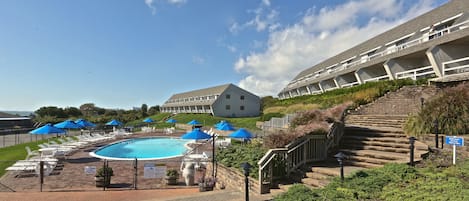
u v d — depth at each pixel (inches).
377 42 1349.7
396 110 689.6
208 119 1907.0
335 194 233.5
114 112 3056.1
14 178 469.1
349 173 302.4
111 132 1467.8
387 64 979.9
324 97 1152.2
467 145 328.2
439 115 383.2
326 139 394.6
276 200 245.0
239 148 509.0
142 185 440.1
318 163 374.6
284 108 1337.4
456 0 914.7
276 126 871.7
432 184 234.5
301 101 1314.0
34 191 399.5
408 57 962.1
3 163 579.2
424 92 679.1
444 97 400.8
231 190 360.5
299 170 355.6
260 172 320.8
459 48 767.7
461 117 371.2
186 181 443.8
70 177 481.7
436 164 303.9
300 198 234.1
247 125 1369.3
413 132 404.2
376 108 738.2
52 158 599.2
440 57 754.8
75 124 941.8
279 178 341.7
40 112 2474.2
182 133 1478.8
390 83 833.5
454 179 241.4
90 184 439.8
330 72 1652.3
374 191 238.4
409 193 220.2
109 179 434.6
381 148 386.3
